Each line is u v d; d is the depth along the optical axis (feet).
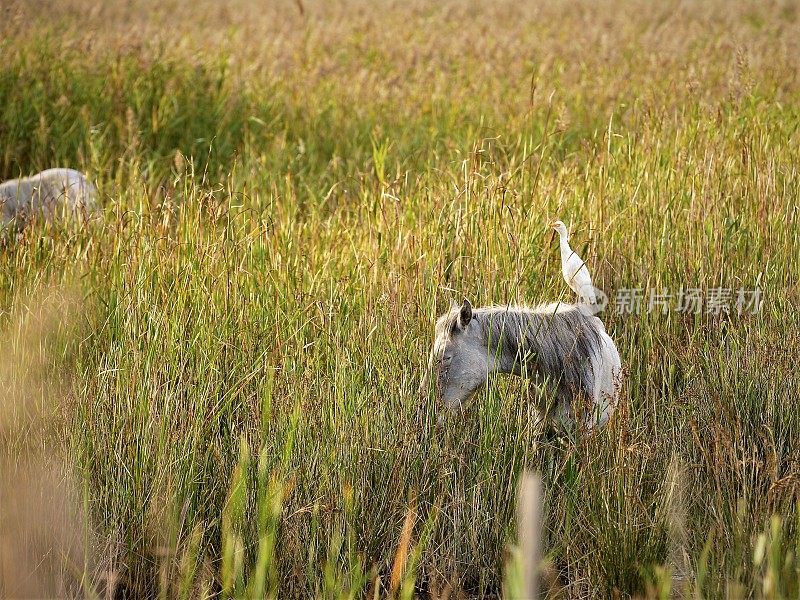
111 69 154.61
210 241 77.25
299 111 151.94
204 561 57.93
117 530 61.00
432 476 63.46
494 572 61.77
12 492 58.23
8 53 157.69
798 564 50.31
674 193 89.40
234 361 67.77
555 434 67.92
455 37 206.80
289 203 97.96
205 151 137.90
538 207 85.25
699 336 76.54
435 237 78.48
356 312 72.38
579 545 60.70
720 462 60.54
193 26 228.63
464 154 120.67
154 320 67.87
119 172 107.65
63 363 69.10
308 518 60.18
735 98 107.04
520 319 64.59
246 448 53.42
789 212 84.84
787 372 70.28
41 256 81.66
